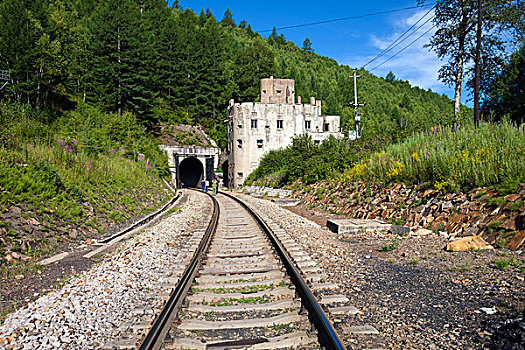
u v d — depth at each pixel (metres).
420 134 18.44
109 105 55.81
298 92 102.62
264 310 5.30
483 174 10.08
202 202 27.86
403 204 12.79
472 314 4.84
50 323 4.80
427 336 4.38
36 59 49.41
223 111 83.06
